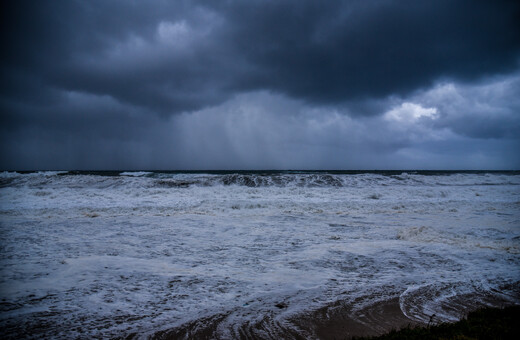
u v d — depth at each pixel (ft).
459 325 12.65
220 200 61.26
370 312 15.39
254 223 42.01
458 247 30.14
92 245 28.99
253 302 16.43
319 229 38.63
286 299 16.92
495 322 13.04
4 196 61.11
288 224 41.60
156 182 86.79
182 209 52.01
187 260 24.57
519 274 22.20
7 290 17.38
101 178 90.99
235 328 13.43
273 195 71.72
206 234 35.04
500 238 34.60
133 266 22.52
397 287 19.13
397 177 116.06
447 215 50.06
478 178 126.00
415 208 56.65
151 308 15.48
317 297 17.26
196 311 15.20
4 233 33.40
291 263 24.21
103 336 12.57
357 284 19.54
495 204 61.98
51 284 18.54
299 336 12.75
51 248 27.55
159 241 31.24
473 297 17.75
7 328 13.00
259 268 22.75
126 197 64.75
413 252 28.07
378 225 41.57
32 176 95.25
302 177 102.53
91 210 49.16
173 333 12.92
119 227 37.96
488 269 23.34
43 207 50.72
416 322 14.32
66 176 93.97
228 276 20.74
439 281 20.40
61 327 13.25
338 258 25.84
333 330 13.37
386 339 11.66
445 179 118.42
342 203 60.08
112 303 15.99
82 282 18.99
